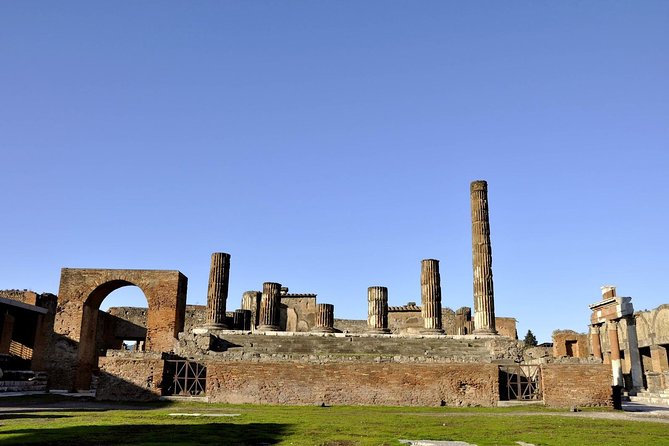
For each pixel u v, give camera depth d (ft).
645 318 138.31
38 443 34.24
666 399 92.79
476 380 77.92
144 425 46.21
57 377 102.99
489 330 105.29
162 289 107.24
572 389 76.18
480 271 108.58
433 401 77.00
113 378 79.15
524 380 85.05
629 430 48.01
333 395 77.30
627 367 137.90
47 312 134.41
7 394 86.07
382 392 77.41
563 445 38.01
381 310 118.11
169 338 104.73
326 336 99.40
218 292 108.58
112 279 107.55
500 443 38.52
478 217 111.86
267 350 94.02
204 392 80.84
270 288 117.39
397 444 36.94
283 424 49.19
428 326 112.78
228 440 37.76
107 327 151.94
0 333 125.49
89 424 46.52
